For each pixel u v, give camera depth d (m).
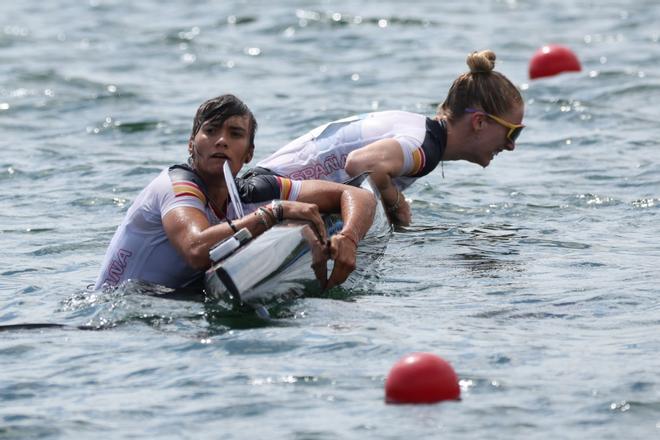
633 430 14.94
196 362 17.62
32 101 45.25
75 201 29.97
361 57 55.25
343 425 15.23
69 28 65.94
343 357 17.67
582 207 28.58
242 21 67.38
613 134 37.31
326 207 22.03
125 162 34.78
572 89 44.44
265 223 20.39
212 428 15.27
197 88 48.31
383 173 24.56
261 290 19.94
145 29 65.50
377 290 21.30
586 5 71.44
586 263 23.11
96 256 24.67
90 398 16.38
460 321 19.36
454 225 26.75
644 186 30.53
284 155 25.64
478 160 25.81
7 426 15.47
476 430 15.02
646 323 19.11
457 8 71.38
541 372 16.94
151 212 21.27
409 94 45.41
